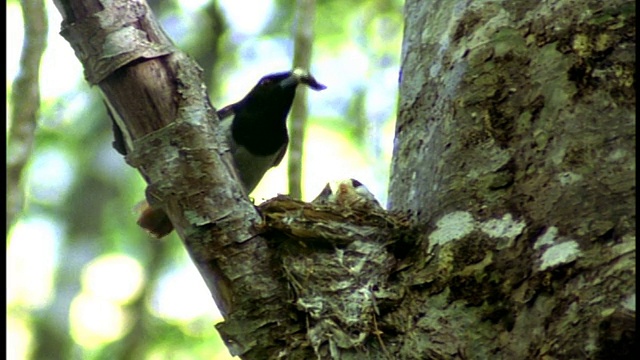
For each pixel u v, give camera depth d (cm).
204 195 828
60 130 2445
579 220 753
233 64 2600
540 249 760
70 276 2252
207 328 2506
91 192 2342
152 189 831
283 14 2614
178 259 2625
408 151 917
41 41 1245
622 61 808
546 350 720
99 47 824
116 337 2603
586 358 699
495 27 873
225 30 2531
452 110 866
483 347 754
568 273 736
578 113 797
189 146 828
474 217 806
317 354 789
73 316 2584
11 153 1209
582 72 812
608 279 718
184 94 834
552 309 732
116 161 2375
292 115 1412
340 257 845
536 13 858
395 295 813
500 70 852
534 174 795
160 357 2441
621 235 733
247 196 857
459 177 833
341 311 807
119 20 830
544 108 814
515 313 753
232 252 827
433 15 955
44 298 2645
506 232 783
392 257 846
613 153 771
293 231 841
